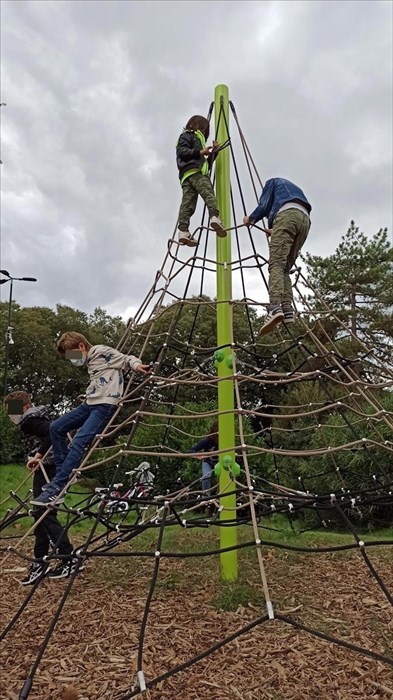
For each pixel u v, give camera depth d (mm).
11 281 19859
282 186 4516
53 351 31625
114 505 4988
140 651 2527
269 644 3426
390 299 20969
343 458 8766
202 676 3035
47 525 4844
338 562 5445
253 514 3053
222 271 4930
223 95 5301
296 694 2840
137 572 5098
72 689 2854
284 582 4719
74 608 4191
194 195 5074
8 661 3309
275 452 3564
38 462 4922
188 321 20781
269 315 4191
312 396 11914
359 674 3039
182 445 9961
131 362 4199
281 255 4246
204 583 4664
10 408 5062
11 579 5078
